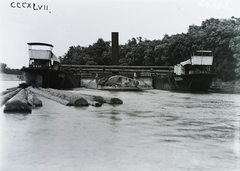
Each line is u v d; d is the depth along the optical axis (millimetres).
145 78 103062
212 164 8133
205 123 15547
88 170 7547
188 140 10906
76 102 23062
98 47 156125
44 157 8484
